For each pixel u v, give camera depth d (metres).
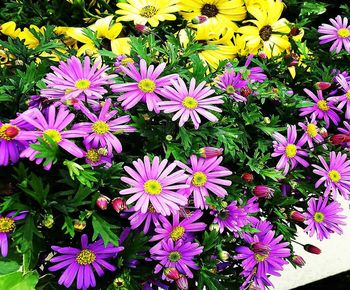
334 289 0.73
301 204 0.53
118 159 0.45
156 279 0.46
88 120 0.43
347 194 0.51
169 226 0.44
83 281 0.42
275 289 0.64
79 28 0.56
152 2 0.58
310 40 0.68
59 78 0.43
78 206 0.43
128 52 0.56
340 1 0.73
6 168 0.43
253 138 0.52
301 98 0.55
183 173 0.43
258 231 0.47
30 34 0.57
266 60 0.58
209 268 0.46
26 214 0.41
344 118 0.57
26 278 0.44
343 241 0.68
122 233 0.43
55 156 0.40
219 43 0.60
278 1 0.62
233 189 0.47
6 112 0.45
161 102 0.43
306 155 0.50
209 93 0.44
